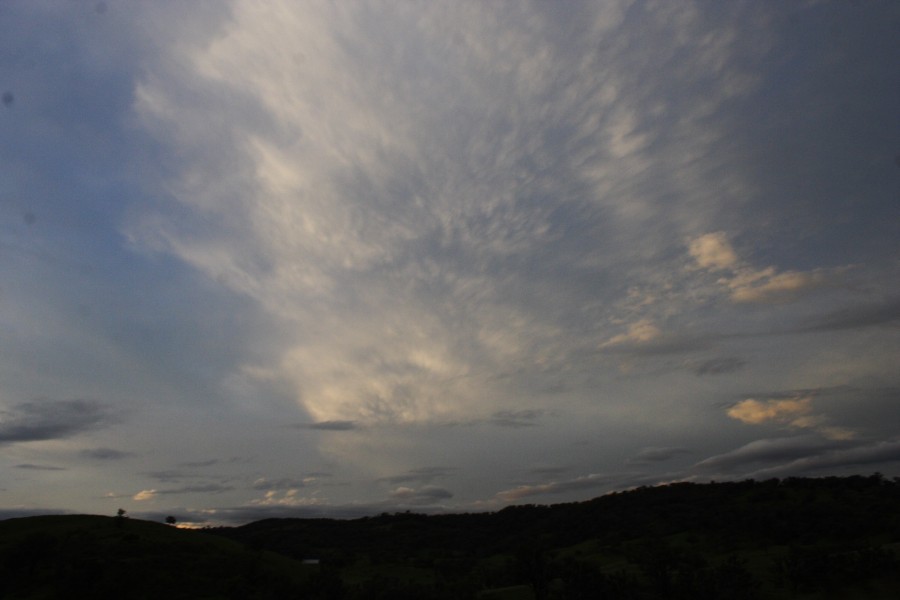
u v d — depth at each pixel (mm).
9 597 69312
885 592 68125
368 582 85562
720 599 72250
